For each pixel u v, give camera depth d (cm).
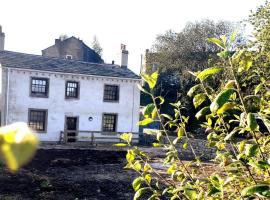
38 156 2102
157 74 276
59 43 5738
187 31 4953
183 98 3659
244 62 255
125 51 3500
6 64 2836
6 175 1429
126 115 3281
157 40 5047
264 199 235
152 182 1184
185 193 288
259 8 1945
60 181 1475
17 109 2888
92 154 2411
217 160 345
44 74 2973
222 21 4919
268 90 302
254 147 233
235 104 238
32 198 1198
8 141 30
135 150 324
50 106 3002
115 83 3238
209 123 320
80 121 3120
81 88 3116
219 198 278
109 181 1502
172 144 324
